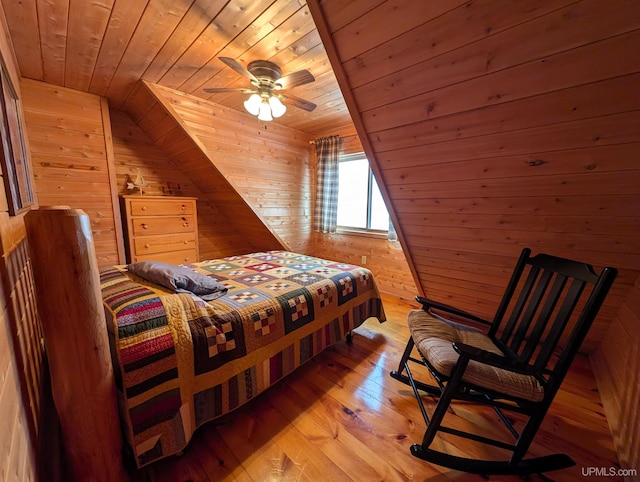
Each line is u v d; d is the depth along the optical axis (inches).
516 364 41.8
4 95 41.3
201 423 46.4
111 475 37.8
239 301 57.1
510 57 36.7
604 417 58.3
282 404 59.6
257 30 61.2
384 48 42.6
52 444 43.4
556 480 44.4
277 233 143.8
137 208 106.0
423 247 84.0
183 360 43.7
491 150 49.2
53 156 90.5
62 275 31.7
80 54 70.3
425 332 57.4
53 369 33.7
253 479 43.1
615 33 30.1
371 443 50.1
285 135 139.9
